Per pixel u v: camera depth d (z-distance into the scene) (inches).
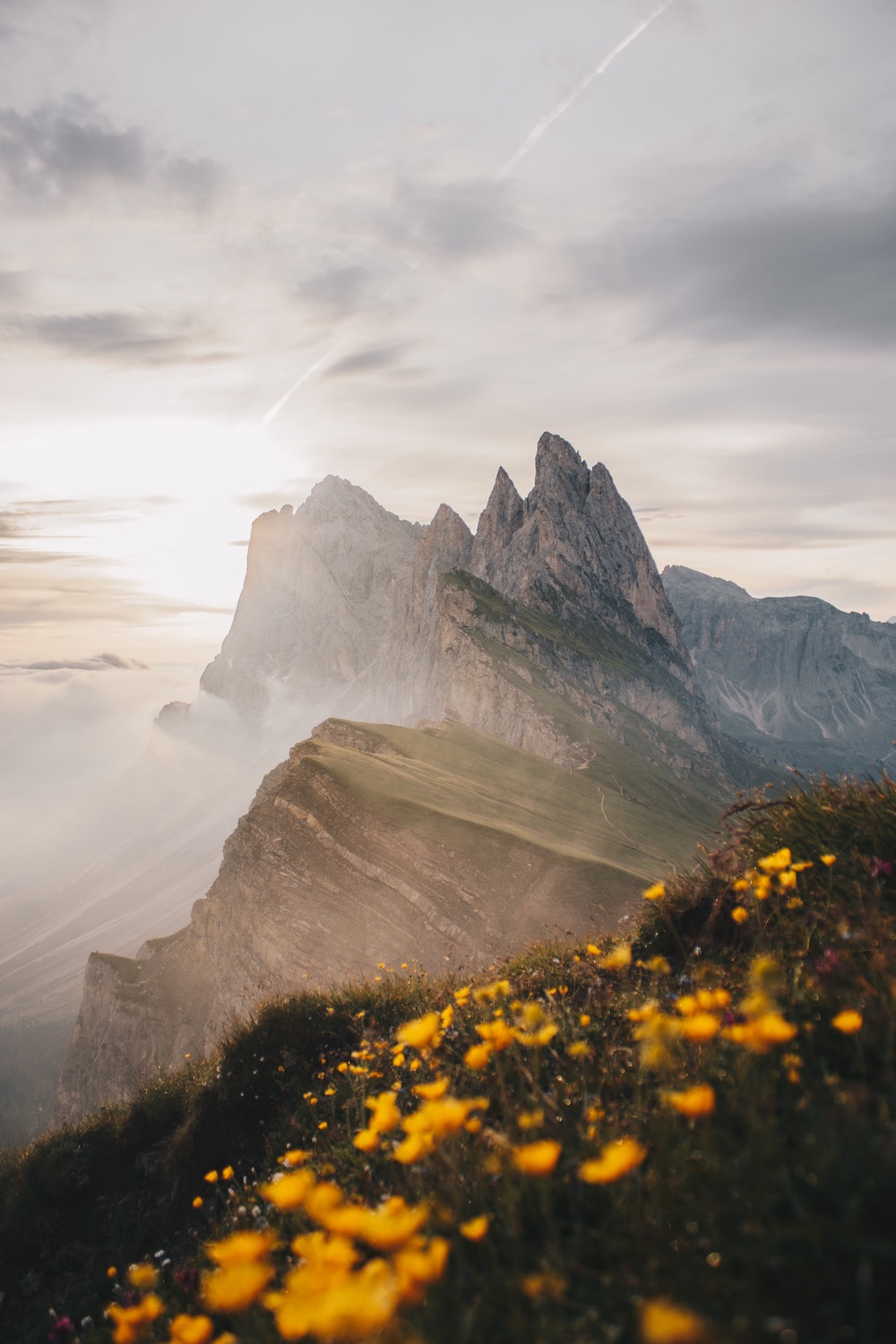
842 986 144.7
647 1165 125.3
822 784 247.6
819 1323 80.3
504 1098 144.4
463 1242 118.3
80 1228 363.9
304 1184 106.2
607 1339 89.4
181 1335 101.2
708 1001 142.2
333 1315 75.9
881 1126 100.0
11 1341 305.1
